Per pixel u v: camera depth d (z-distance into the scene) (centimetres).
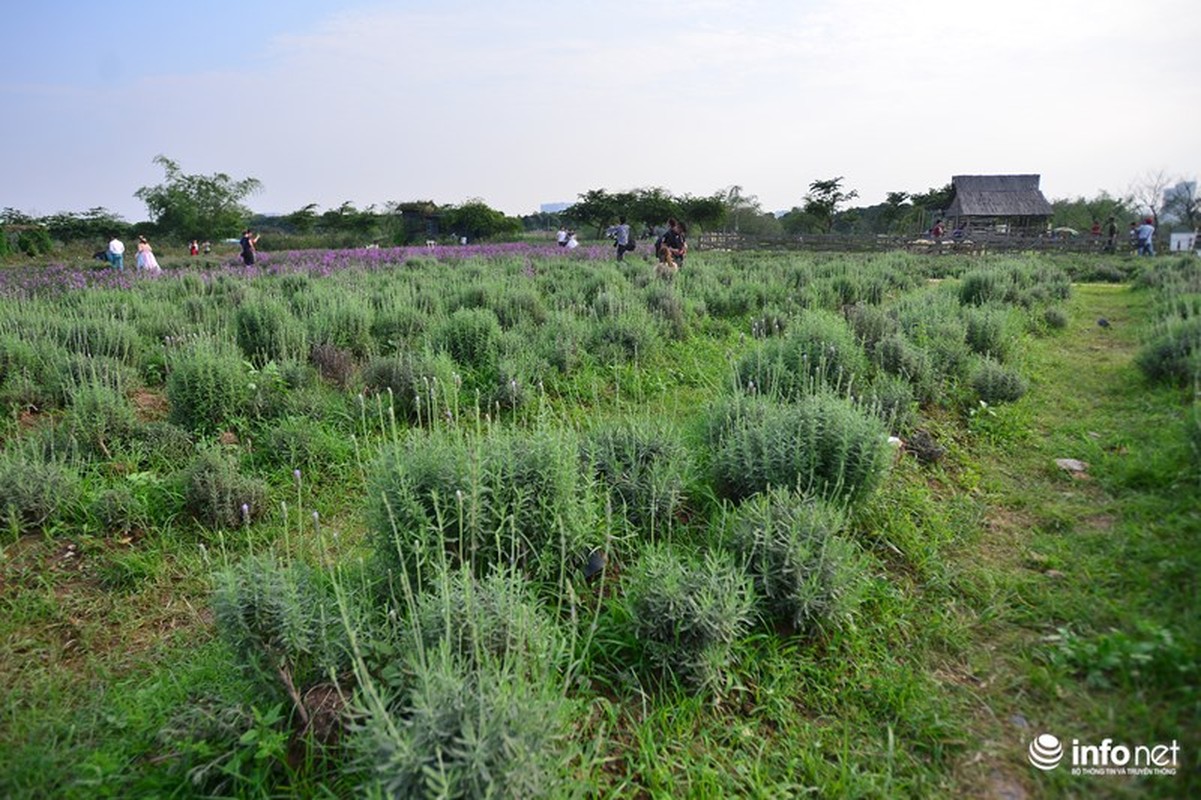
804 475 410
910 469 489
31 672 319
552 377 715
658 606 303
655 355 818
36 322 790
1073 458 508
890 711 288
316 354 771
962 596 355
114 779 253
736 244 4038
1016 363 775
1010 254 2872
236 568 303
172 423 580
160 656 330
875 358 680
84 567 398
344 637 279
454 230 5647
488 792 203
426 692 222
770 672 306
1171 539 356
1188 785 226
